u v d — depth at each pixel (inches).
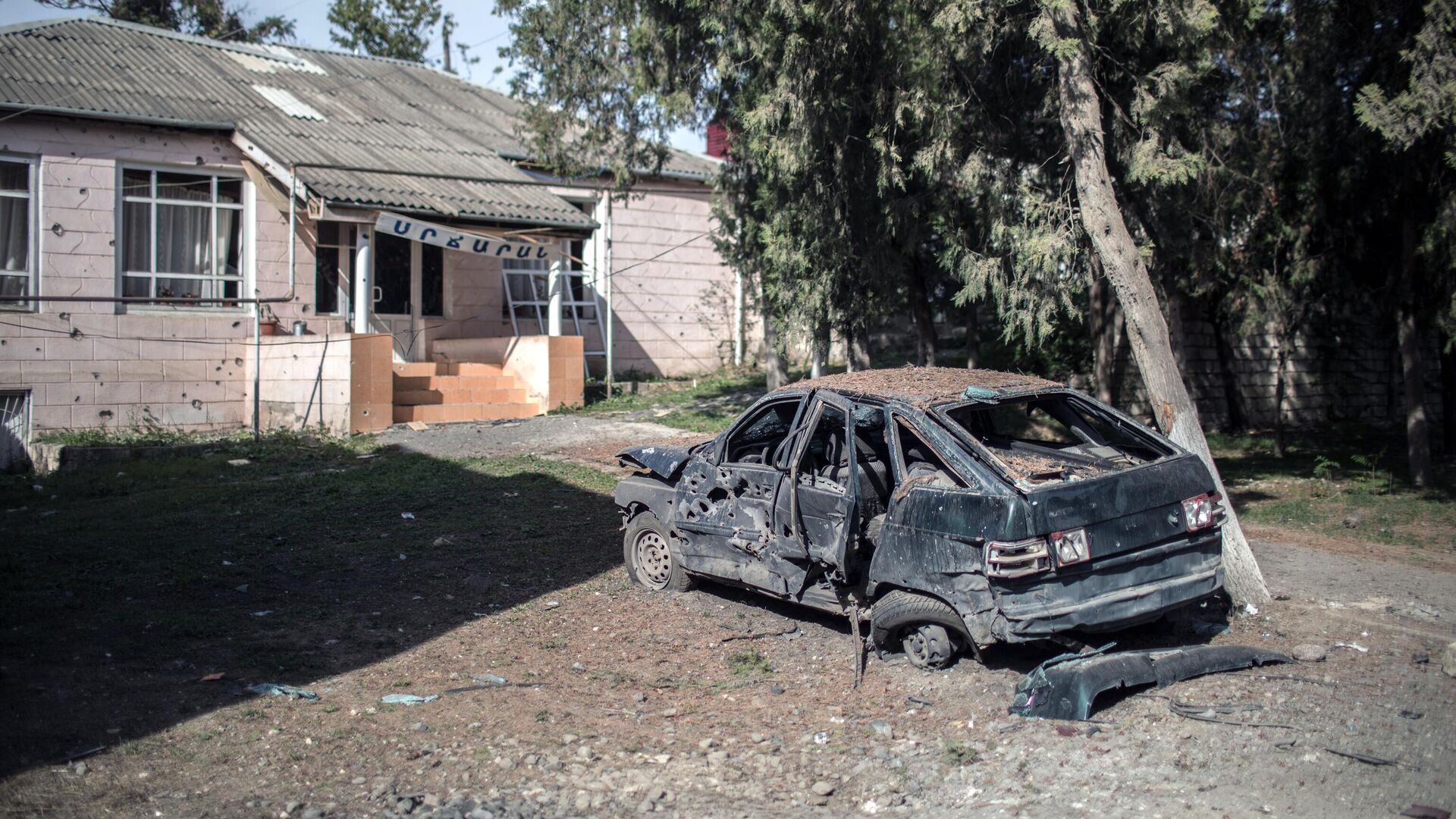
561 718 217.6
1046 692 211.9
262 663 252.1
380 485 470.0
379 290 728.3
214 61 781.9
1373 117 403.9
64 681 235.5
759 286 594.6
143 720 213.8
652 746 202.7
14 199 591.2
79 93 615.2
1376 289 560.7
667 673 245.4
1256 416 837.8
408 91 870.4
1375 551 367.2
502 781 187.3
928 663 236.8
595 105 571.2
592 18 548.7
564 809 176.4
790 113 438.3
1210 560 236.4
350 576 333.7
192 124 630.5
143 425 624.4
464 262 768.9
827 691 231.9
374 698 229.0
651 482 315.3
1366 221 544.4
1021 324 405.4
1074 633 228.5
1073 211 380.2
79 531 394.3
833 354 846.5
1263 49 487.8
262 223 666.2
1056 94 390.6
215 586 321.4
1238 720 201.9
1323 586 311.0
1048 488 213.6
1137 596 220.5
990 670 237.1
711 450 296.2
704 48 526.3
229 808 176.6
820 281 482.6
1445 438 648.4
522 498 446.6
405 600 308.5
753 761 194.7
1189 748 191.0
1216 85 473.4
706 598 305.9
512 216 664.4
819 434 290.2
